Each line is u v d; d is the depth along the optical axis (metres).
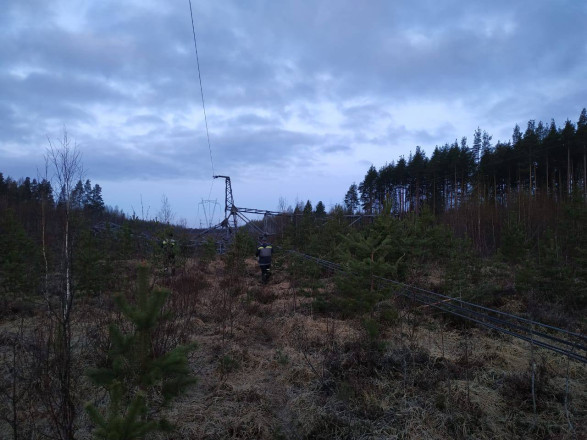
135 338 2.79
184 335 5.71
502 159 38.94
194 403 4.25
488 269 11.40
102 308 5.91
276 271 13.59
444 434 3.72
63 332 3.29
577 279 8.55
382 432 3.74
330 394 4.46
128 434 2.29
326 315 7.73
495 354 5.51
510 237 11.27
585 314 7.41
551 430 3.76
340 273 7.46
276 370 5.18
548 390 4.42
